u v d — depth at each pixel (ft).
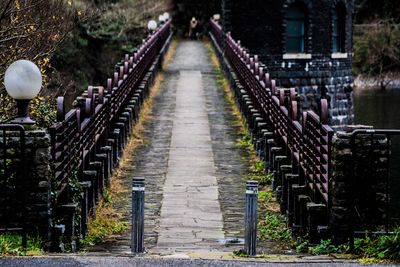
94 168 91.61
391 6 445.37
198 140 139.54
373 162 69.31
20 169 67.05
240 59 178.70
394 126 273.33
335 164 69.31
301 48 267.59
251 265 59.26
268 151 113.29
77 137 80.59
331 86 270.87
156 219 88.89
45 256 61.05
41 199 67.31
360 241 66.90
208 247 76.64
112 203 96.94
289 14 264.52
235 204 96.89
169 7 406.82
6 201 67.46
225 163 121.60
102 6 250.16
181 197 99.96
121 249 75.61
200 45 376.07
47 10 118.21
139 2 304.91
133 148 132.05
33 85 66.80
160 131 147.54
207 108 173.88
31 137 67.00
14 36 104.88
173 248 75.77
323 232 70.79
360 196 69.51
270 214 92.73
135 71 160.56
